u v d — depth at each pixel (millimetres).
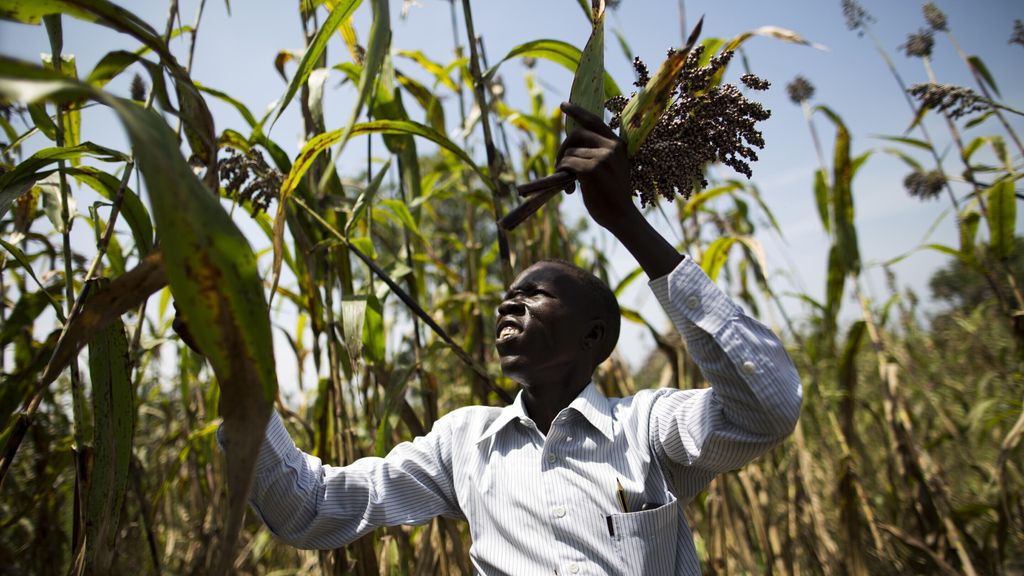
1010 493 3439
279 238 1923
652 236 1546
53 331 1855
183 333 1440
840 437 3430
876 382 4836
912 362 4629
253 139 2199
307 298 2746
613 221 1506
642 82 1563
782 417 1529
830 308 3604
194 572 3350
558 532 1665
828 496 4027
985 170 3445
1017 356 3459
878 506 4117
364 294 2328
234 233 910
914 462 3318
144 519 2494
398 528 2729
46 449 2791
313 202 2553
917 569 3414
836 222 3520
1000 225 3410
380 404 2600
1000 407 4000
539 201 1549
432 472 1935
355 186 3350
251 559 4055
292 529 1784
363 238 2645
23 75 737
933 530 3408
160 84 1467
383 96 2725
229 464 912
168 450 4137
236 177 2096
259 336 925
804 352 3658
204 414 3742
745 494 3750
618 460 1728
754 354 1537
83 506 1645
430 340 3803
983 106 3102
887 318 4074
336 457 2459
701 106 1474
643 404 1821
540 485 1730
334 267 2678
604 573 1610
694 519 4215
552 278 1884
